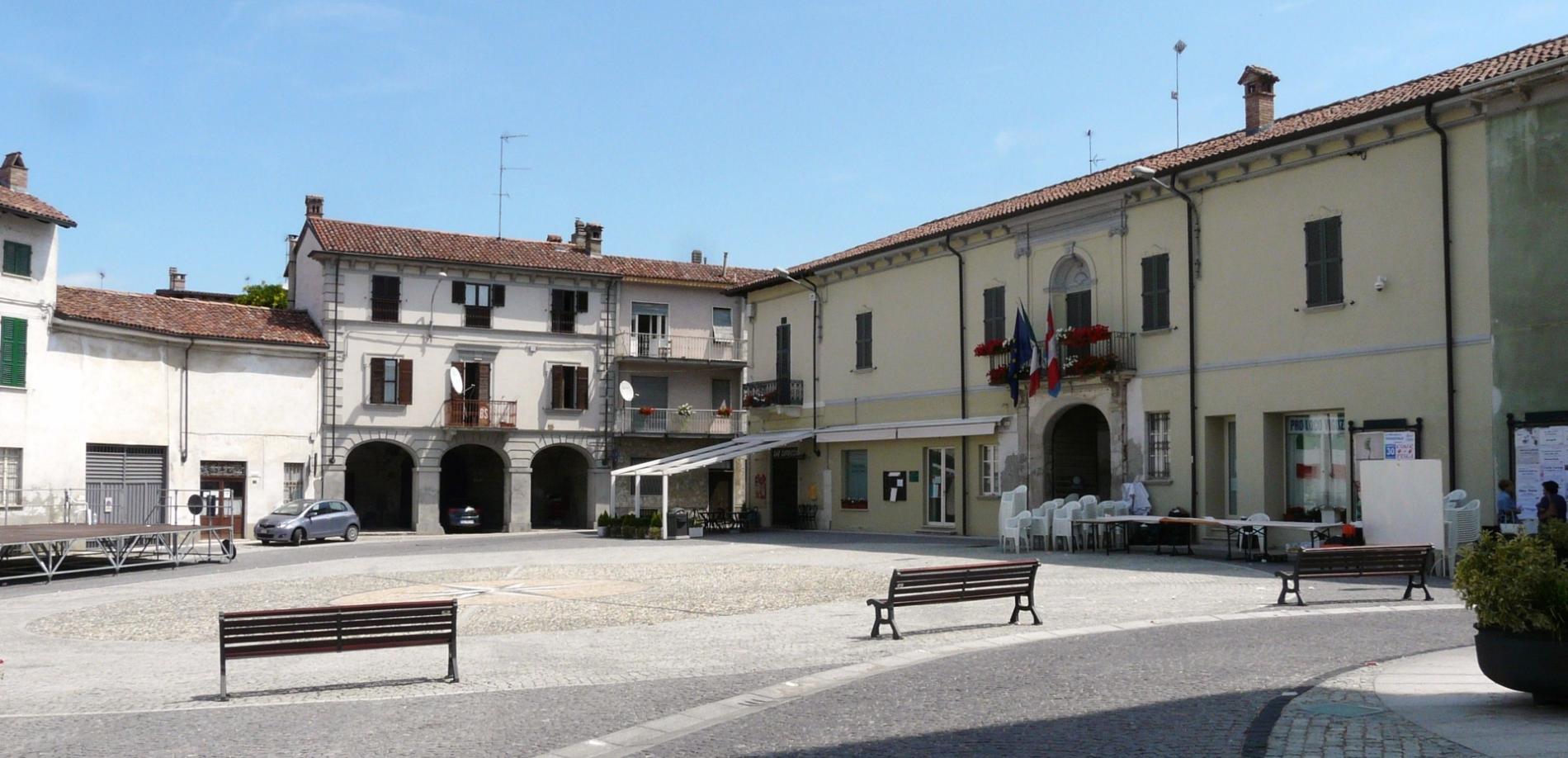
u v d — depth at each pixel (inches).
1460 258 839.7
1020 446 1230.3
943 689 395.2
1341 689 370.0
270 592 804.6
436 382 1818.4
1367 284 903.7
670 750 320.2
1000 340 1259.8
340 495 1724.9
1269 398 976.3
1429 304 858.8
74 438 1357.0
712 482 2075.5
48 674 482.0
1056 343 1152.2
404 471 1935.3
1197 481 1036.5
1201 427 1037.2
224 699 411.5
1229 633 506.0
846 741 322.7
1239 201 1012.5
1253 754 293.4
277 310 1745.8
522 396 1886.1
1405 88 967.0
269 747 334.3
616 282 1971.0
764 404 1643.7
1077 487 1219.2
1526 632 324.5
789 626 577.0
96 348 1398.9
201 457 1556.3
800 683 417.4
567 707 385.7
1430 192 861.8
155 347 1488.7
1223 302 1022.4
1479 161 829.2
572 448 1942.7
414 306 1807.3
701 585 794.2
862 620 591.2
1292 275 961.5
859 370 1493.6
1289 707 344.2
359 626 426.6
